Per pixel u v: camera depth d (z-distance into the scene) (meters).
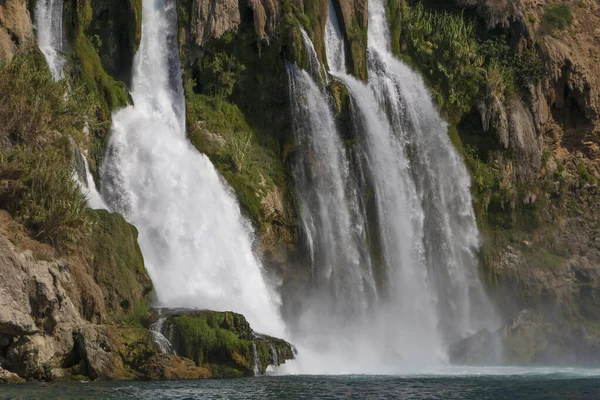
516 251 70.19
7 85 42.31
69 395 31.38
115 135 49.97
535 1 80.75
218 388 35.09
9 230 37.50
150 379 37.56
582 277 70.81
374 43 68.94
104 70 54.50
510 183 71.25
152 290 44.25
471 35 74.12
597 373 48.28
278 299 54.09
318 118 60.25
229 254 51.22
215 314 41.47
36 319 35.53
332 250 58.41
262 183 56.78
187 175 51.75
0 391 31.94
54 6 51.53
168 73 56.34
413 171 65.31
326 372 45.56
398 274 61.41
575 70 77.12
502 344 58.38
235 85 60.59
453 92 70.31
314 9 63.22
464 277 65.94
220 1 58.91
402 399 33.31
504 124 71.44
